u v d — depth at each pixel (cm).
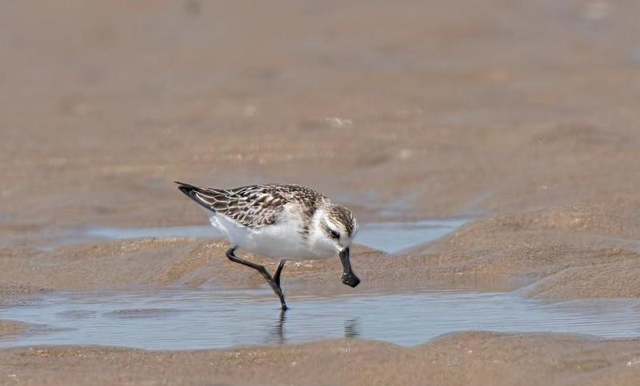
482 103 2553
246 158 2162
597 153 1969
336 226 1141
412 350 1012
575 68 2994
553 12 3750
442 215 1778
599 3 3872
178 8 3744
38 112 2622
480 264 1376
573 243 1430
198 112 2525
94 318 1198
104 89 2855
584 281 1241
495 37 3372
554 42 3334
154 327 1149
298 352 1018
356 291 1300
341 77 2817
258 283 1357
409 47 3234
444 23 3478
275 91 2694
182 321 1174
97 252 1519
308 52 3147
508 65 3019
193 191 1271
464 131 2261
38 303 1289
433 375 965
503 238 1471
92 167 2102
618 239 1452
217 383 960
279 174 2067
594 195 1658
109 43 3378
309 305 1237
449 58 3117
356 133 2297
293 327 1134
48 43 3400
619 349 989
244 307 1237
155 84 2880
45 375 978
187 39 3375
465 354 995
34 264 1470
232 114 2492
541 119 2303
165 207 1845
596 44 3328
